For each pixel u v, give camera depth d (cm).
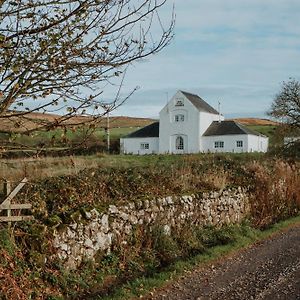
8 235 915
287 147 4122
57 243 1001
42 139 557
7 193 959
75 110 534
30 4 521
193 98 6969
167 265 1187
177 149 6856
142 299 902
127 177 1477
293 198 2073
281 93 5016
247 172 1975
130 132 7175
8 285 836
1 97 498
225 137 6606
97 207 1150
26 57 525
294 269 1109
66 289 955
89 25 538
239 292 934
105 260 1114
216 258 1217
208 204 1540
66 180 1287
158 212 1321
